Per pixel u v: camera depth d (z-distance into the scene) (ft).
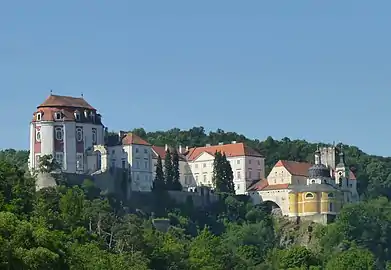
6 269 603.67
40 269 623.77
